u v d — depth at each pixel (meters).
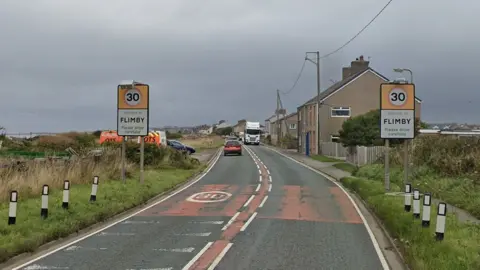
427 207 12.30
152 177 25.50
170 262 9.59
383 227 13.48
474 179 19.34
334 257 10.05
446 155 23.34
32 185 17.05
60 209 14.23
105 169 23.45
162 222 14.54
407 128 19.27
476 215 14.84
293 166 39.56
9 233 11.08
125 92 21.80
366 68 57.84
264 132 151.12
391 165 27.50
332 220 15.03
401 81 19.31
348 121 43.66
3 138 37.56
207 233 12.74
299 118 68.88
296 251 10.60
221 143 96.38
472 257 9.23
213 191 23.16
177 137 106.56
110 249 10.78
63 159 23.28
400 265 9.45
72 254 10.30
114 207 15.96
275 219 15.15
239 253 10.40
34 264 9.46
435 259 8.98
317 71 52.25
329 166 38.72
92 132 54.22
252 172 34.03
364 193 20.16
